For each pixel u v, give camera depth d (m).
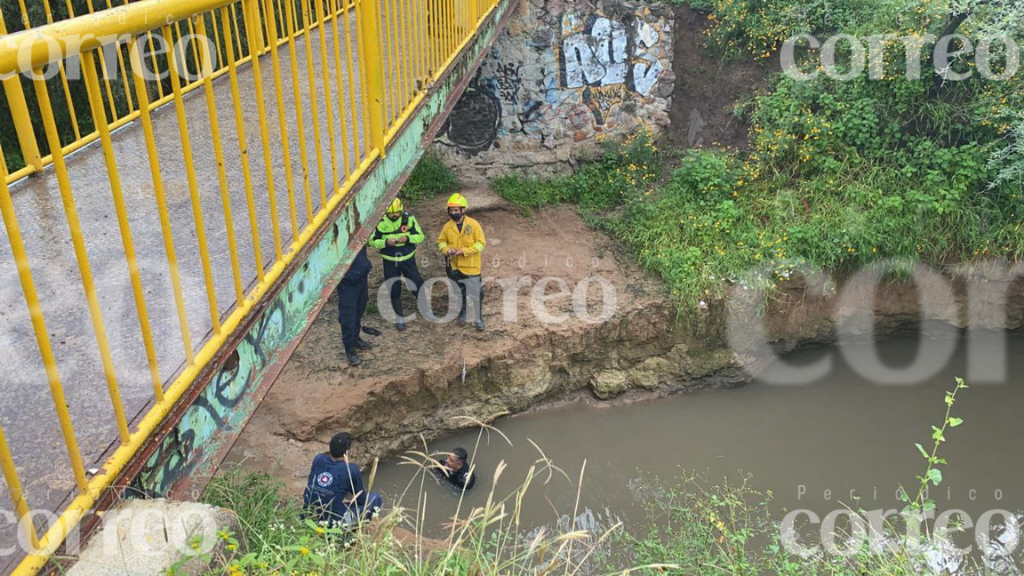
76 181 3.60
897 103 11.73
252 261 2.91
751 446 9.55
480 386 9.54
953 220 10.92
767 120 12.36
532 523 7.97
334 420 8.23
